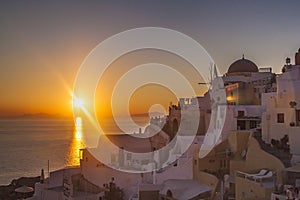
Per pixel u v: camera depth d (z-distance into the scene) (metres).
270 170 37.38
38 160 126.88
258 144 40.16
